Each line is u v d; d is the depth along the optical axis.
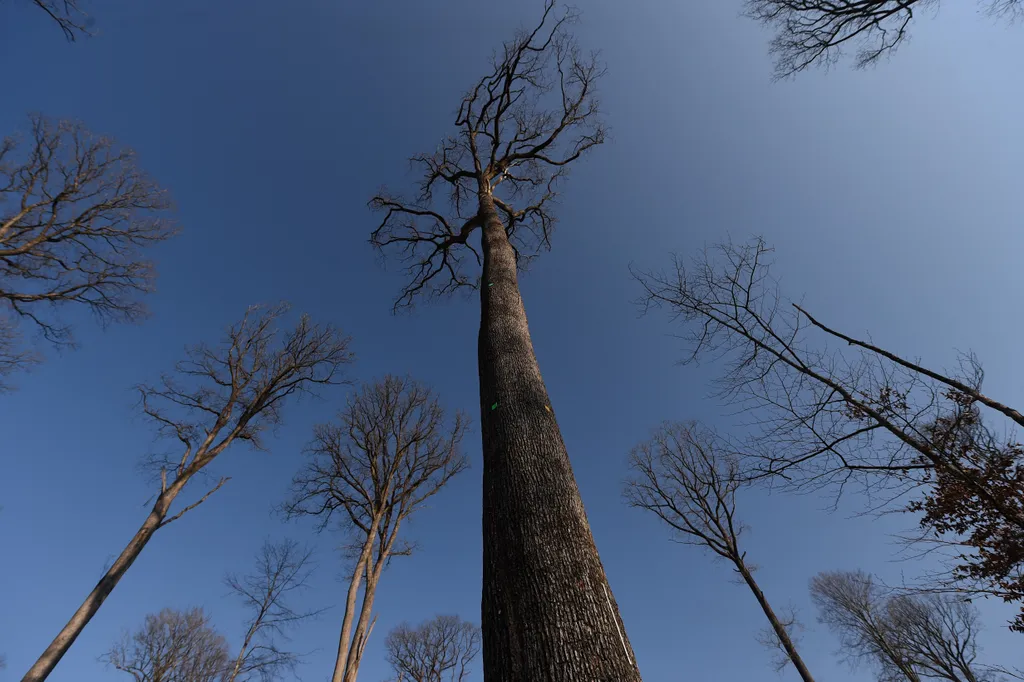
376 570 11.47
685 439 15.12
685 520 14.01
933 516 5.27
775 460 6.06
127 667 17.39
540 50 9.65
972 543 5.03
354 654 9.88
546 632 2.08
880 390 5.49
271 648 16.02
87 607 7.98
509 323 4.41
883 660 17.05
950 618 15.77
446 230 9.41
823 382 5.70
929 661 15.62
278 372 12.57
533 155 9.95
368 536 11.94
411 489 13.34
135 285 12.63
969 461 4.98
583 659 2.00
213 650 20.05
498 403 3.47
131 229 12.51
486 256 5.89
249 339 12.68
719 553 13.28
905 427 5.22
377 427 14.30
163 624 19.34
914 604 16.44
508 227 9.91
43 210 11.37
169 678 18.02
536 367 3.94
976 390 4.84
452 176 10.23
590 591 2.28
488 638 2.25
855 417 5.56
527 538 2.48
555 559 2.37
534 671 1.97
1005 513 4.65
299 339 13.10
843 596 18.95
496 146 9.44
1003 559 4.70
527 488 2.75
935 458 4.93
